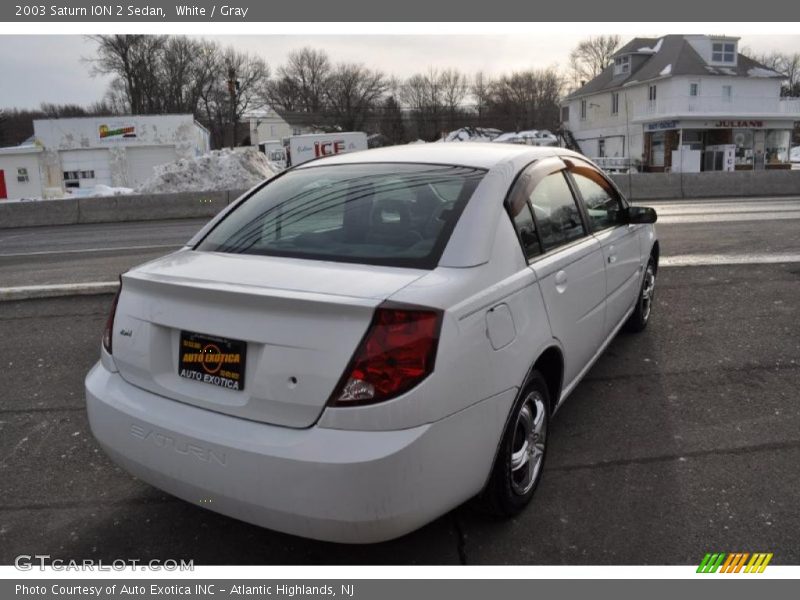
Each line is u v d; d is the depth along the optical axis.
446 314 2.35
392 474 2.20
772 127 47.38
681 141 46.03
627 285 4.62
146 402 2.63
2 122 84.19
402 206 2.98
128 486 3.38
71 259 10.95
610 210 4.42
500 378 2.62
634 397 4.25
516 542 2.85
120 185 42.16
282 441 2.28
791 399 4.14
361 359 2.22
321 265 2.69
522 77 82.56
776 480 3.24
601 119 55.84
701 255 8.86
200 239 3.28
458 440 2.41
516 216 3.02
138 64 71.88
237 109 83.69
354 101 88.81
